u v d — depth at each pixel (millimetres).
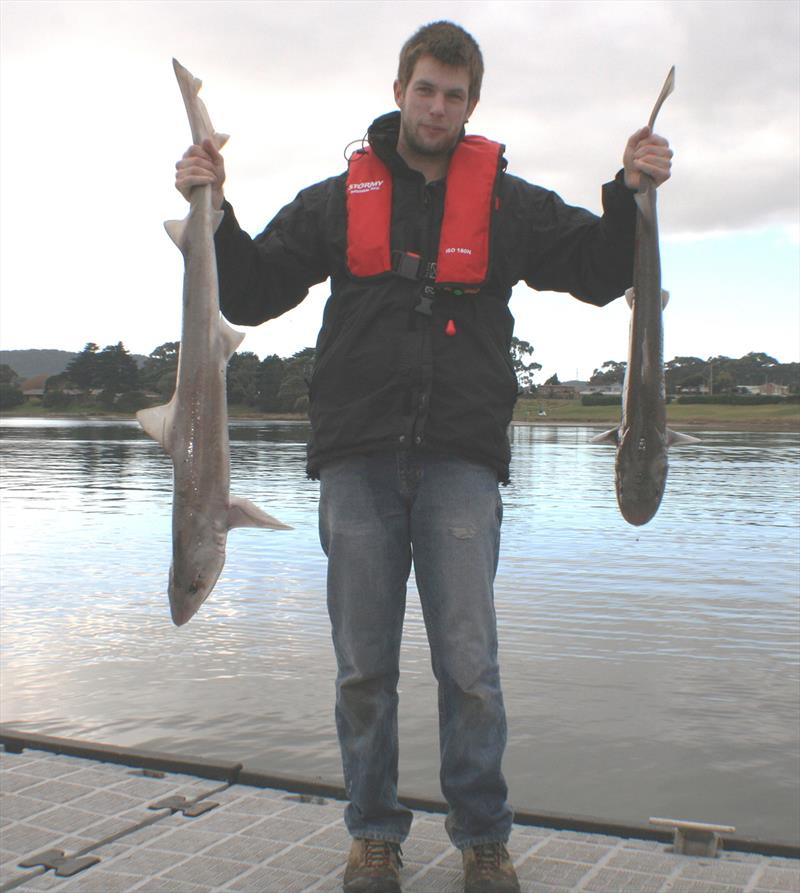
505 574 12797
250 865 3469
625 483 3049
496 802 3193
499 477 3355
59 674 8062
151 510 20828
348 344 3260
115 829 3785
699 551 14969
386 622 3238
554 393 161500
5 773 4410
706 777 5926
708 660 8500
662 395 3070
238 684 7777
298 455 42781
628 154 3094
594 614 10344
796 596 11336
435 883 3303
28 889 3311
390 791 3277
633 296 3115
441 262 3232
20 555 14469
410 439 3174
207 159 3037
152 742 6469
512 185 3373
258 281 3357
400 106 3346
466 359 3238
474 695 3133
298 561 13891
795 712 7133
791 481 30312
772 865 3439
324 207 3418
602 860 3482
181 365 2936
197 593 2811
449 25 3229
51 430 83938
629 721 6922
